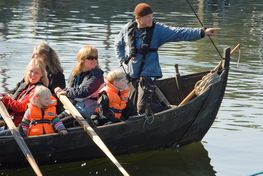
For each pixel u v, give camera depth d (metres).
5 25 35.06
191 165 14.71
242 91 21.38
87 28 34.69
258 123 17.70
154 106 16.23
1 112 13.80
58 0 48.75
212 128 17.31
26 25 35.28
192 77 17.94
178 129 15.81
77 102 14.91
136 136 15.04
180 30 15.94
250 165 14.53
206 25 37.88
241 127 17.38
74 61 25.95
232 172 14.11
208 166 14.55
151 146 15.62
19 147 13.38
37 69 14.40
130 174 14.15
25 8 43.69
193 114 15.91
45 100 13.72
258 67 25.80
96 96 14.98
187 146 16.34
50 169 14.30
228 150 15.61
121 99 15.00
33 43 29.73
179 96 18.02
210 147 15.88
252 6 50.28
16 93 14.88
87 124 13.95
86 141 14.20
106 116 14.82
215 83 16.19
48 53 15.18
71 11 42.50
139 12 15.84
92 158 14.69
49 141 13.65
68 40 30.64
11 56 26.81
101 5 46.53
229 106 19.38
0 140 13.11
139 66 16.06
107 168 14.52
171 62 26.39
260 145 15.93
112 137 14.57
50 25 35.47
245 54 28.83
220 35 34.22
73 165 14.59
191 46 30.33
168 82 17.91
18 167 13.87
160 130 15.40
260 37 33.97
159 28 16.06
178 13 43.56
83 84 14.86
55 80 15.20
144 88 15.94
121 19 38.94
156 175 14.06
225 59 16.45
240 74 24.33
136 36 16.11
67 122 14.73
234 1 53.25
